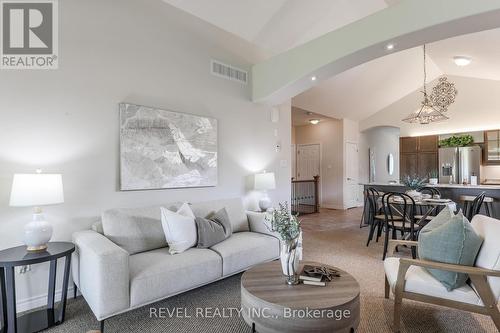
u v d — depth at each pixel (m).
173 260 2.48
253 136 4.64
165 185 3.45
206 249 2.84
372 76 6.76
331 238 4.89
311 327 1.71
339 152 8.60
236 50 4.36
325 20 4.61
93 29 2.93
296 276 2.10
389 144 8.80
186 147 3.67
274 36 4.55
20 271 2.48
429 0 2.77
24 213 2.53
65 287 2.30
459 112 7.71
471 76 7.46
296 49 3.95
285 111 5.25
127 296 2.14
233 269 2.85
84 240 2.37
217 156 4.07
